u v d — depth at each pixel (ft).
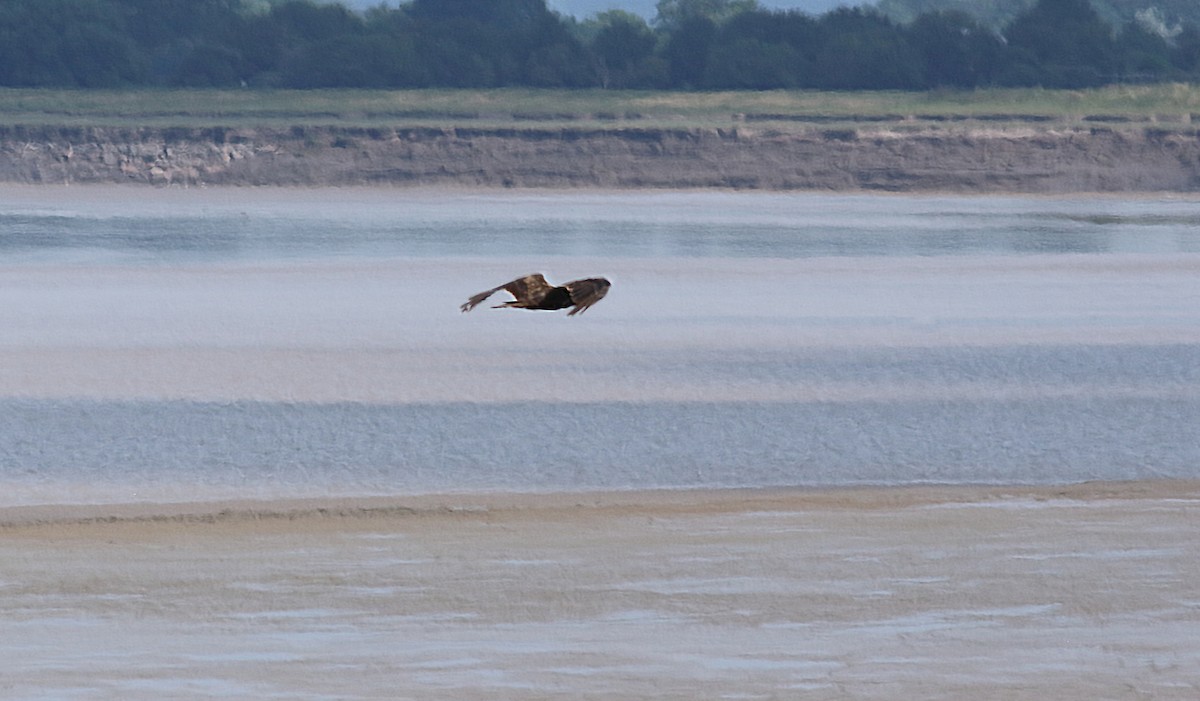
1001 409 74.54
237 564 48.21
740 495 57.47
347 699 38.19
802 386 80.07
